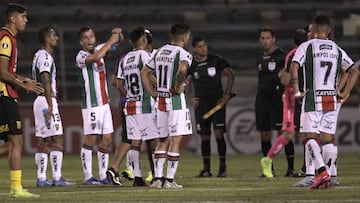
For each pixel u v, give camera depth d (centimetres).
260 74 4525
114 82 4106
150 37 3928
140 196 3209
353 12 8181
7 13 3219
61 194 3375
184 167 5341
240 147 6606
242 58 7888
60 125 4006
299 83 3809
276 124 4497
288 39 8088
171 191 3416
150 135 3731
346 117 6662
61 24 8125
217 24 8150
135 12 8200
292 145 4359
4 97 3181
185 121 3562
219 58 4594
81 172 5088
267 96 4503
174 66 3516
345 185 3581
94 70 4034
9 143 3288
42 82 3891
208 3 8356
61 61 7156
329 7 8194
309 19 8288
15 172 3234
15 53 3231
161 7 8200
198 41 4569
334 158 3441
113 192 3422
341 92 3559
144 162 5775
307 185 3531
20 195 3228
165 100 3559
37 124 4006
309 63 3312
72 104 6781
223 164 4488
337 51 3341
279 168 5131
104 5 8312
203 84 4550
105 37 7812
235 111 6606
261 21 8288
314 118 3312
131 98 3741
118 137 6656
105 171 4041
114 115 6669
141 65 3722
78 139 6731
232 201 2956
